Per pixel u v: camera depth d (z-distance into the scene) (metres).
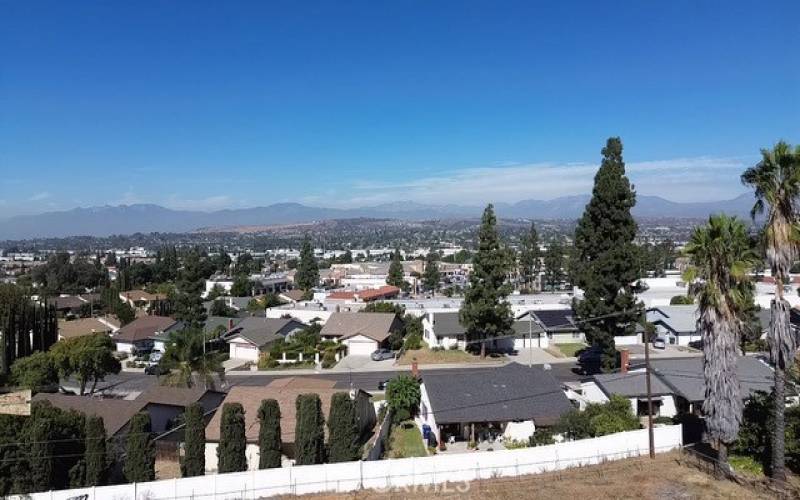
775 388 25.84
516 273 130.00
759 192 26.08
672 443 32.62
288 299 111.31
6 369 53.91
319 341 71.50
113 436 35.66
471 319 63.53
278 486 28.84
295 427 34.75
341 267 165.75
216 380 53.81
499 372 44.19
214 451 36.44
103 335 57.47
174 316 86.00
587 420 35.72
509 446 36.44
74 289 145.25
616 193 49.00
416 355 67.56
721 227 26.72
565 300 83.56
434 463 29.91
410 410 45.25
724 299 26.77
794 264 26.05
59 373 51.00
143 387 56.16
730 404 26.83
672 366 44.41
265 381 58.31
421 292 132.25
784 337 25.34
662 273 123.25
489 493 27.58
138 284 151.50
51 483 29.17
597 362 60.81
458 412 38.34
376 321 74.31
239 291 123.94
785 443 26.88
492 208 63.47
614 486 27.38
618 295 50.16
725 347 26.89
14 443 28.88
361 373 61.19
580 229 51.78
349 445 32.81
